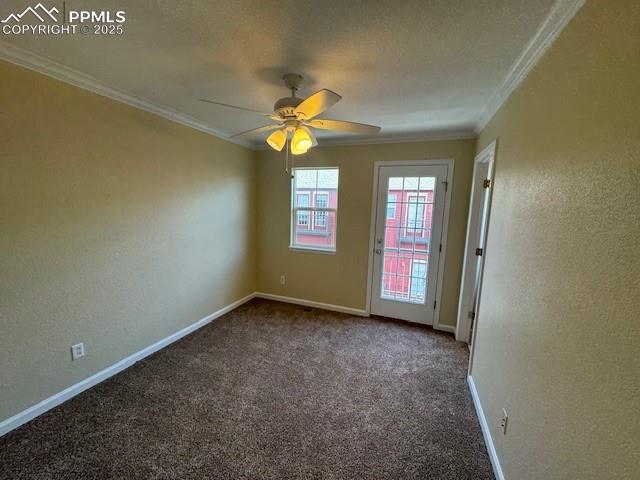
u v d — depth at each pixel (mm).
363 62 1680
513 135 1727
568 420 981
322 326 3424
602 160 874
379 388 2289
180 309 3041
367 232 3668
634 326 717
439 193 3293
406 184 3432
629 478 715
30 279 1823
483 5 1177
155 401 2080
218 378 2373
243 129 3279
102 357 2293
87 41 1517
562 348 1042
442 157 3234
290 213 4062
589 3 997
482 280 2232
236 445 1718
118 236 2348
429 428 1889
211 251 3414
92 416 1914
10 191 1696
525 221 1448
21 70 1691
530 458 1225
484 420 1869
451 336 3236
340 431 1843
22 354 1812
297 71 1807
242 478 1518
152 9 1251
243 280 4090
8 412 1770
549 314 1150
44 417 1887
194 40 1493
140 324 2602
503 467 1485
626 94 784
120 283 2395
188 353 2760
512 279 1570
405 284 3596
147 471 1539
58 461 1580
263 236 4258
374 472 1570
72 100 1956
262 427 1860
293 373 2467
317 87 2025
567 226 1056
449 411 2049
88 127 2068
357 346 2961
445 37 1410
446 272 3350
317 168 3812
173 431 1809
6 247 1702
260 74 1870
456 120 2707
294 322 3527
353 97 2191
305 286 4102
